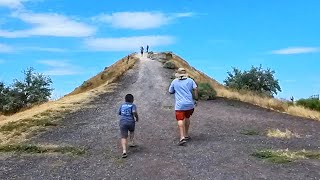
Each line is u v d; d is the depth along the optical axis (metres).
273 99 23.41
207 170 8.74
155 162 9.48
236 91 27.30
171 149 10.73
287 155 9.74
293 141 11.73
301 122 15.61
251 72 34.03
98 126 14.64
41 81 31.14
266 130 13.53
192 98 11.42
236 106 20.86
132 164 9.42
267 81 33.69
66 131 13.81
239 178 8.16
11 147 11.16
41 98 30.23
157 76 39.06
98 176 8.59
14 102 29.61
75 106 20.53
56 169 9.19
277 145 11.11
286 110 20.28
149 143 11.54
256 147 10.81
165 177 8.36
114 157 10.11
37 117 16.75
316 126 14.68
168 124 14.55
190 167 8.99
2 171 9.09
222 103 21.97
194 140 11.81
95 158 10.08
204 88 23.81
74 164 9.58
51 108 19.70
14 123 15.44
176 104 11.30
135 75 40.62
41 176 8.69
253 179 8.09
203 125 14.38
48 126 14.81
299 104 24.03
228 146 10.95
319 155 9.80
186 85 11.32
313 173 8.41
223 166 9.02
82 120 16.17
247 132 13.06
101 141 12.02
